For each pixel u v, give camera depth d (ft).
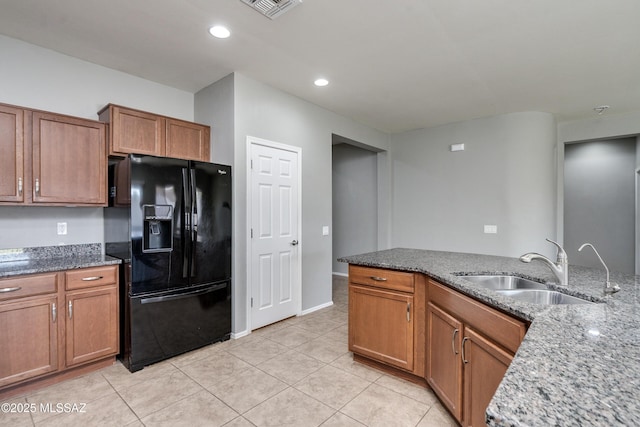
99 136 9.01
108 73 10.00
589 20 7.43
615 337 3.31
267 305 11.35
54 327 7.45
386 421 6.20
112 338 8.33
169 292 8.76
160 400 6.87
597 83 11.04
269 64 9.70
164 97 11.23
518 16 7.30
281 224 11.85
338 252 20.57
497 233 14.80
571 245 18.66
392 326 7.79
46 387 7.38
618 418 1.91
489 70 10.10
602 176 17.84
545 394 2.20
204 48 8.80
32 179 7.94
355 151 19.65
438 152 16.40
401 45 8.59
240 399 6.91
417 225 17.12
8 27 7.83
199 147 10.86
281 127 11.78
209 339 9.61
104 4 6.89
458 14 7.23
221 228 9.87
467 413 5.50
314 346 9.68
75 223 9.41
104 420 6.21
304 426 6.06
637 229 16.33
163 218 8.62
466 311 5.62
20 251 8.53
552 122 14.28
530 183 14.17
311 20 7.47
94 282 8.05
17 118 7.75
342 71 10.19
